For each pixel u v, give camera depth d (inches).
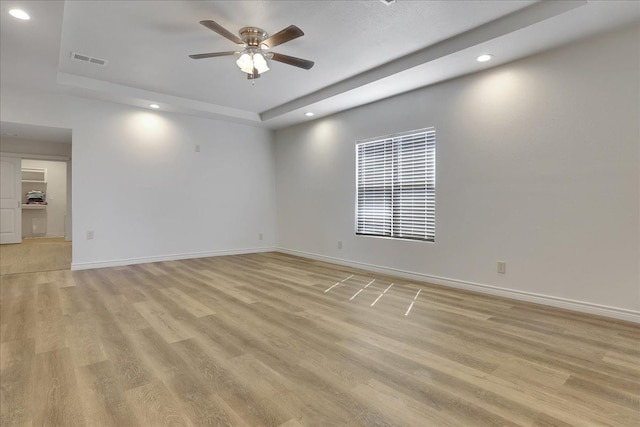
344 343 91.7
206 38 123.3
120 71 154.9
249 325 104.4
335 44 127.3
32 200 342.0
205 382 71.7
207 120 225.5
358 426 58.0
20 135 207.6
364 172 192.7
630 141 105.3
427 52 130.5
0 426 57.0
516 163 130.0
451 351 86.6
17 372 74.9
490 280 138.7
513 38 111.7
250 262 211.5
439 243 155.7
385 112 177.9
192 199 221.0
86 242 184.9
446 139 151.8
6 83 158.2
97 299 129.9
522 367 78.1
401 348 88.5
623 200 107.0
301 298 133.7
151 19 110.2
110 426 57.4
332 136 210.7
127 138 195.6
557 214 120.3
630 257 106.0
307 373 75.7
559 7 97.7
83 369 76.5
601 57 109.8
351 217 198.7
